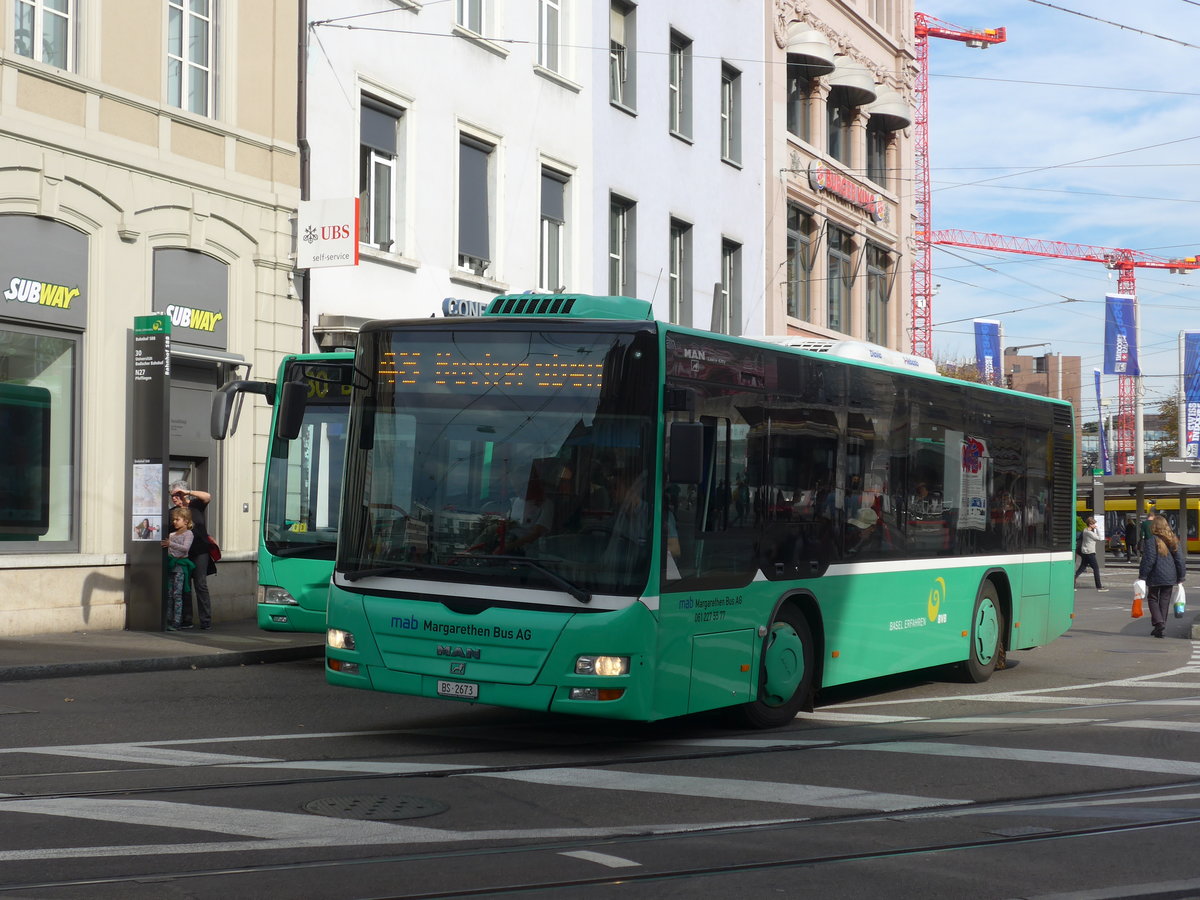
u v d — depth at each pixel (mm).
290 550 15000
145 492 17547
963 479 14312
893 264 42062
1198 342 57406
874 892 6254
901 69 42438
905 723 11562
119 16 18297
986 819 7801
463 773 8773
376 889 6027
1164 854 7094
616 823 7445
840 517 11984
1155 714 12219
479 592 9547
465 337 9969
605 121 28641
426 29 23719
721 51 32969
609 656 9297
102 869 6219
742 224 33688
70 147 17391
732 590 10398
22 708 11477
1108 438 100188
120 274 18250
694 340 10055
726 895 6137
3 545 16750
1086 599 33281
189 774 8492
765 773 9039
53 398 17516
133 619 17734
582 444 9578
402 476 9953
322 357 15141
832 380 11914
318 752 9492
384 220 23141
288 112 21031
